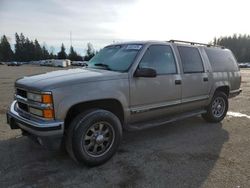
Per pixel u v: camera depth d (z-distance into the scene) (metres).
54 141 3.67
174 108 5.23
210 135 5.53
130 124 4.64
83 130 3.78
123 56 4.75
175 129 5.95
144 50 4.68
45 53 115.19
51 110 3.60
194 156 4.39
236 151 4.63
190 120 6.75
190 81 5.47
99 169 3.90
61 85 3.68
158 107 4.86
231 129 5.99
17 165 4.00
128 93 4.36
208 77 5.97
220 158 4.32
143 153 4.51
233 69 6.97
